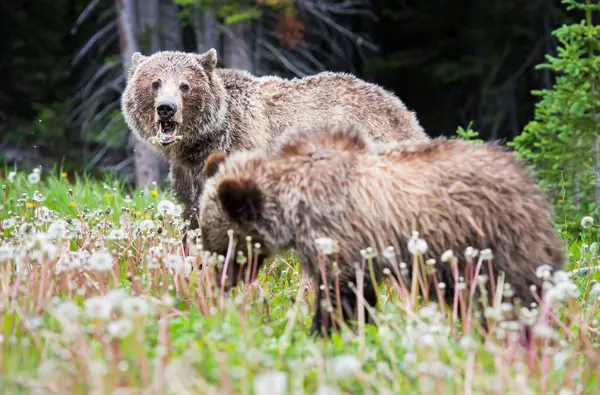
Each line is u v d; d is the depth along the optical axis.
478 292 10.05
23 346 8.60
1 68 45.66
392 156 10.34
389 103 16.14
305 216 10.02
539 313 9.91
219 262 10.81
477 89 43.50
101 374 7.46
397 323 9.84
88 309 7.81
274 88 15.73
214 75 15.23
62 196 19.75
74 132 42.38
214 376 7.86
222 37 38.06
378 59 42.44
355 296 10.16
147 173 33.38
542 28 42.31
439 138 10.82
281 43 36.34
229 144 15.09
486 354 8.73
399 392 7.88
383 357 9.05
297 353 8.92
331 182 10.02
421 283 9.70
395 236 10.10
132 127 15.70
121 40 35.25
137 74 15.35
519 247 9.99
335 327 9.88
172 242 11.57
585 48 18.39
